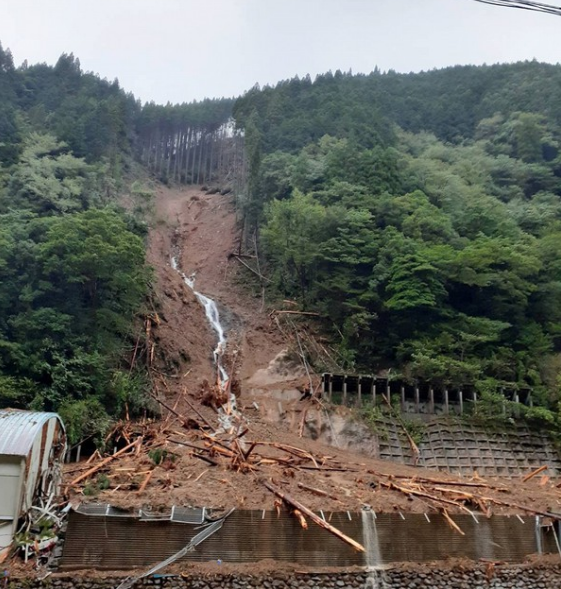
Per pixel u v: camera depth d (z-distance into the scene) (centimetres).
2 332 2555
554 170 5712
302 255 3719
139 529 1466
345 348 3341
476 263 3381
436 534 1641
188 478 1852
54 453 1766
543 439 2808
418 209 3834
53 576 1366
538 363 3153
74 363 2444
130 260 2894
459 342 3116
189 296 4009
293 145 5550
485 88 7619
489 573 1606
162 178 7025
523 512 1819
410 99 7531
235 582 1436
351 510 1636
